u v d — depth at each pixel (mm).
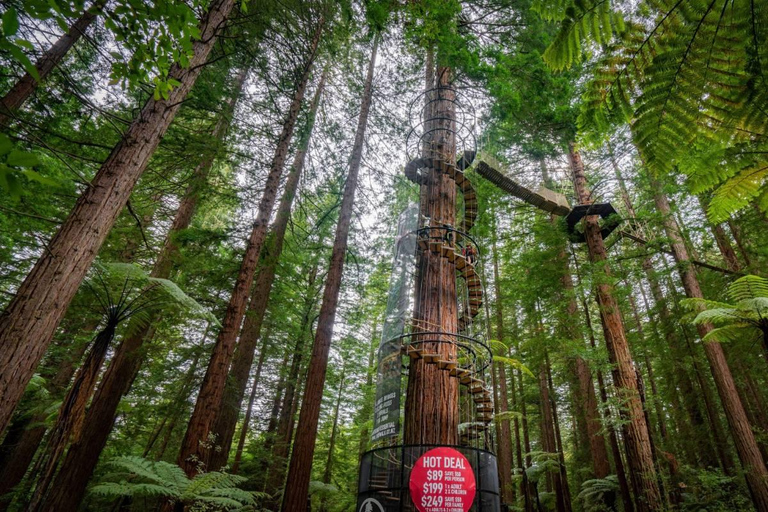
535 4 1481
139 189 10414
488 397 7102
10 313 3508
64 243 3896
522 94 9109
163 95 3098
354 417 19328
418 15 6797
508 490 14102
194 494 5609
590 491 11594
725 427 13688
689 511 9648
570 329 11828
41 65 6250
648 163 1500
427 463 5305
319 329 9844
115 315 5398
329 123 12641
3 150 1066
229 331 7812
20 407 10930
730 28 1178
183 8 2549
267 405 17688
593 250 11461
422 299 7219
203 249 10172
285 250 14172
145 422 12164
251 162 10555
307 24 9406
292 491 8109
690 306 7855
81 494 7945
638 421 8766
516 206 14555
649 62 1384
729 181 1403
